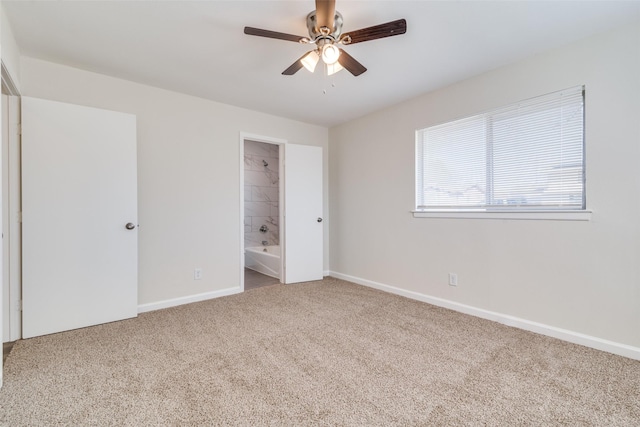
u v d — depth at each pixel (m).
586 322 2.12
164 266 3.01
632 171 1.92
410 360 1.92
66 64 2.49
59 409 1.45
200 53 2.32
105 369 1.81
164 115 3.01
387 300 3.22
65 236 2.39
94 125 2.51
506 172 2.56
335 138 4.38
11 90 2.16
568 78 2.17
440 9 1.80
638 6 1.76
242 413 1.42
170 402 1.50
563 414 1.41
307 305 3.05
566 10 1.80
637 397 1.54
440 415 1.41
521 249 2.44
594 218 2.07
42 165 2.30
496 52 2.30
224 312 2.85
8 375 1.74
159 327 2.48
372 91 3.06
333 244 4.45
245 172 5.46
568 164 2.21
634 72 1.91
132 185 2.69
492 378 1.71
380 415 1.41
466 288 2.81
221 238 3.39
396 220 3.47
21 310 2.25
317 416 1.41
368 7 1.78
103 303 2.55
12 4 1.75
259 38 2.12
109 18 1.89
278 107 3.54
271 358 1.95
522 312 2.44
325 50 1.78
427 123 3.12
